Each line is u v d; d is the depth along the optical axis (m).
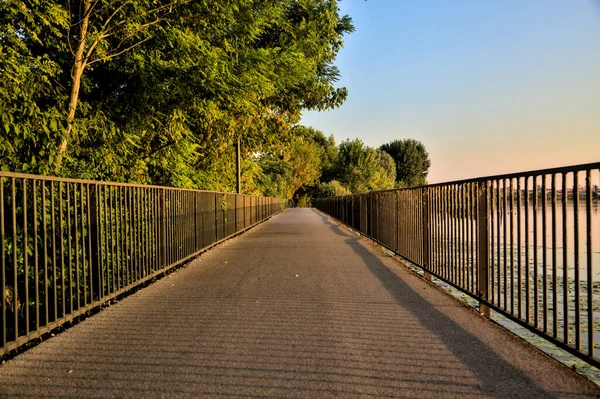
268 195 40.97
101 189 5.25
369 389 2.84
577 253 3.13
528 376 3.04
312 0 16.08
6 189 4.80
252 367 3.21
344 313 4.69
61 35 6.79
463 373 3.09
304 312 4.74
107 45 7.96
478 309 5.05
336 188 57.88
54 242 4.07
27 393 2.83
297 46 15.35
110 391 2.85
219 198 12.20
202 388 2.87
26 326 3.63
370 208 12.52
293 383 2.93
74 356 3.48
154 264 6.79
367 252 10.22
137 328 4.21
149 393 2.81
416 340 3.79
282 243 12.48
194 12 8.59
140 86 9.54
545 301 3.54
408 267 7.91
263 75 11.45
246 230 17.72
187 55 8.78
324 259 8.98
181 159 12.39
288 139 21.58
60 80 8.01
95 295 5.05
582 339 4.20
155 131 11.44
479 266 4.80
